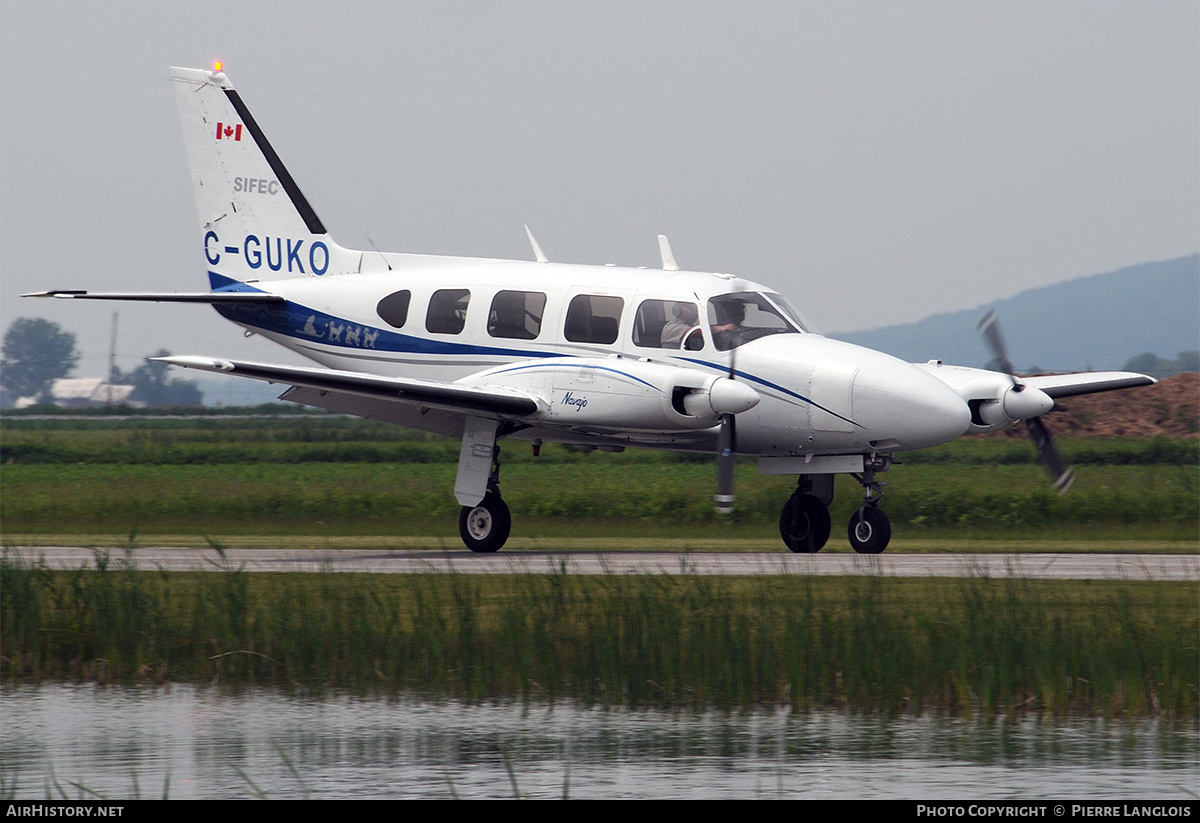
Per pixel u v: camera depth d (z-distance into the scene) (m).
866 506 60.44
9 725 33.56
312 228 71.06
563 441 63.53
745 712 34.91
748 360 59.00
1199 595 43.47
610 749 31.30
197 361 55.03
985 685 34.56
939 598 42.62
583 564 55.16
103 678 38.75
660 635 37.62
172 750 31.23
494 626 40.56
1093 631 37.34
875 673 35.53
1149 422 193.12
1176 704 34.06
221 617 40.91
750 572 50.81
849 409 57.44
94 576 44.69
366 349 67.56
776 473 61.81
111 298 68.94
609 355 60.75
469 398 57.56
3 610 41.00
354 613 41.28
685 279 61.31
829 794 27.80
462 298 64.81
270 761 30.42
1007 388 60.44
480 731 32.94
